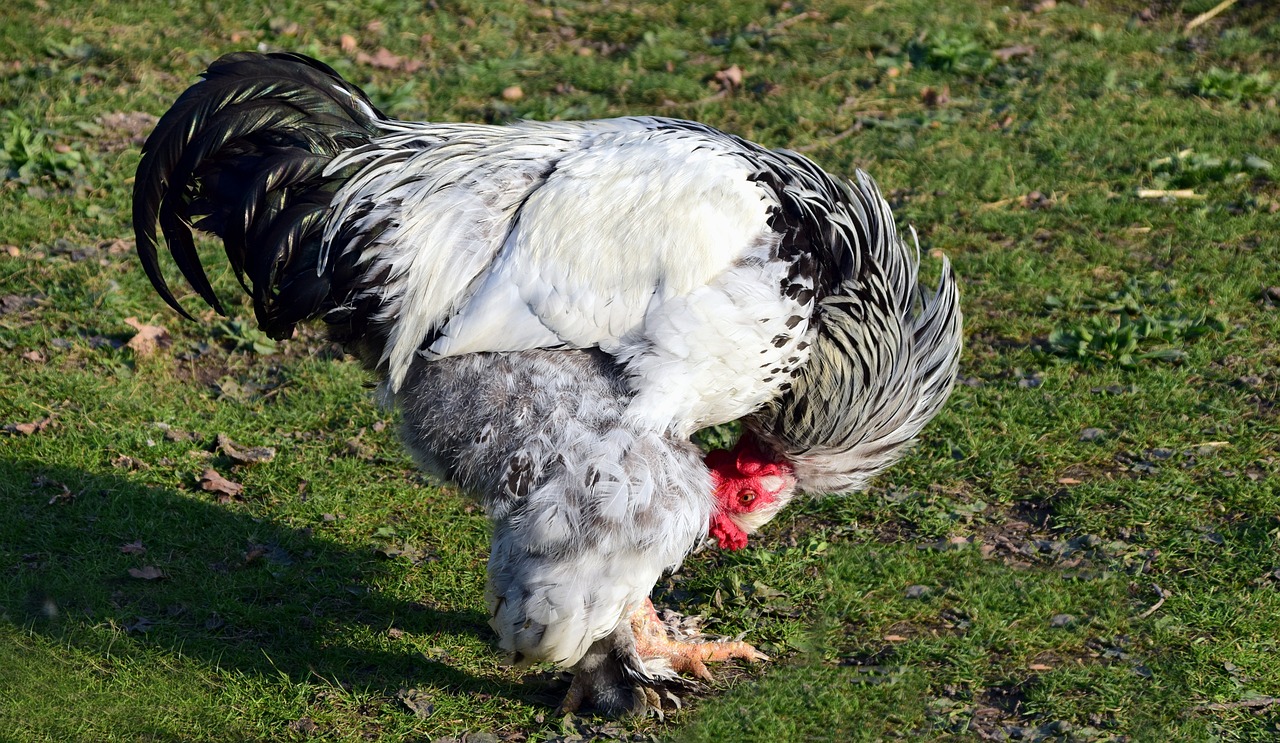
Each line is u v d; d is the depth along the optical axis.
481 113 12.99
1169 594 6.62
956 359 6.68
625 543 5.56
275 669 6.31
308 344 9.43
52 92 12.90
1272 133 12.29
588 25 15.37
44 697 6.05
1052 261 10.20
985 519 7.46
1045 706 5.92
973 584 6.86
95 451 7.94
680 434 5.88
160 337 9.31
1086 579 6.82
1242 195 11.14
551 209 5.76
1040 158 12.02
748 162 6.05
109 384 8.70
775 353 5.92
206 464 8.01
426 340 5.95
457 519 7.61
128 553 7.10
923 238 10.60
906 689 6.16
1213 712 5.78
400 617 6.77
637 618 6.42
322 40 14.49
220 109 6.16
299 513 7.59
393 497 7.78
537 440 5.62
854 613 6.77
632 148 5.98
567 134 6.28
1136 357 8.87
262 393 8.84
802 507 7.73
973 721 5.90
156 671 6.25
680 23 15.47
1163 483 7.57
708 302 5.65
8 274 9.91
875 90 13.52
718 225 5.74
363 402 8.73
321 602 6.85
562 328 5.69
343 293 6.02
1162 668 6.10
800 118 12.84
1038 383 8.69
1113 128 12.53
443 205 5.92
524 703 6.19
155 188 6.07
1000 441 8.12
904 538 7.36
